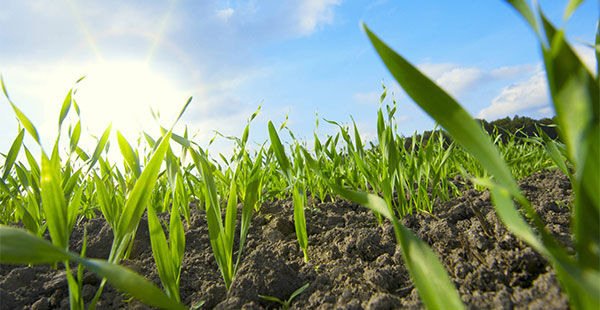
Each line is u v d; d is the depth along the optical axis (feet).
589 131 0.39
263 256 1.07
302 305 0.93
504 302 0.72
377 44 0.49
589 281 0.39
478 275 0.87
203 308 0.97
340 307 0.85
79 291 0.76
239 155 1.35
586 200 0.43
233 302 0.91
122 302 0.98
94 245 1.41
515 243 1.00
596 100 0.42
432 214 1.50
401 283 0.98
